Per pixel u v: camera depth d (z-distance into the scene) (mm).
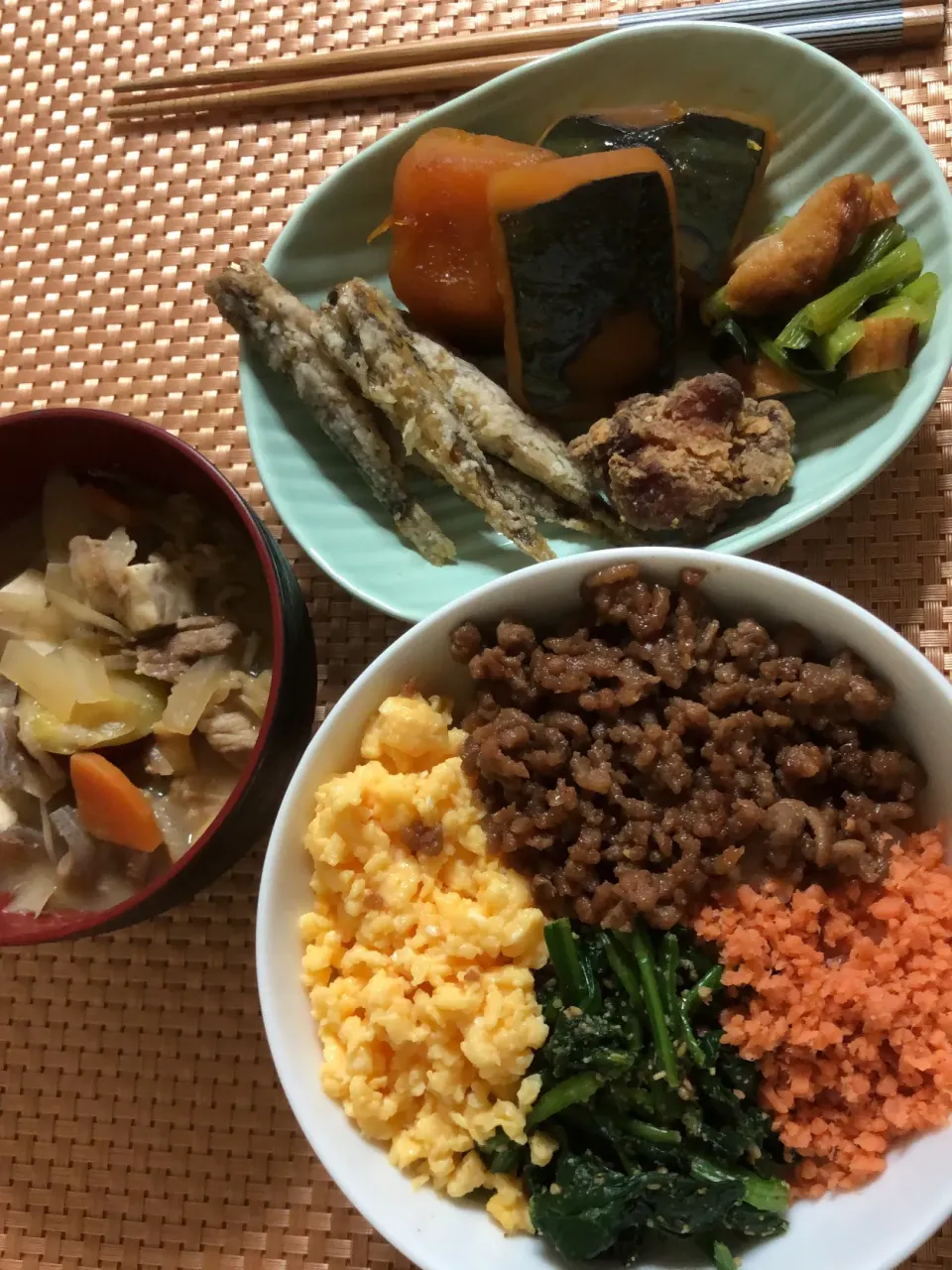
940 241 255
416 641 226
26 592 270
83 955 277
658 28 265
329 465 283
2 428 254
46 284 319
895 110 257
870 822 221
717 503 251
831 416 267
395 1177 223
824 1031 207
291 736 246
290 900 230
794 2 282
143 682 264
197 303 309
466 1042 218
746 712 222
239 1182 259
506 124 281
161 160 321
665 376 271
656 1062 217
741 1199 214
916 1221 193
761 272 259
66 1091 271
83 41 335
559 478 266
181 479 268
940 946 209
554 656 230
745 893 215
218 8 329
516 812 229
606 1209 214
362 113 311
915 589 261
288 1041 217
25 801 264
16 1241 265
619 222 249
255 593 272
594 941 227
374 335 261
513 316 262
